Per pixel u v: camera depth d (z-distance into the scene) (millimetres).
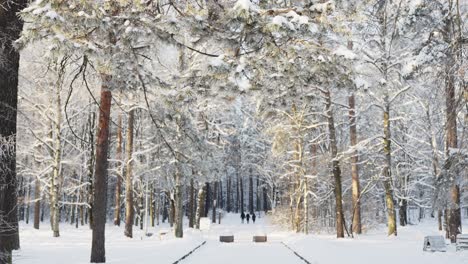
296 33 8773
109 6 9266
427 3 12453
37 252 17328
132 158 30141
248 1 8227
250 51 9555
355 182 31141
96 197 15359
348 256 16625
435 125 29312
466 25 11180
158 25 9133
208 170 28328
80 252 17891
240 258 19016
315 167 39531
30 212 72750
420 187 49594
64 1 8531
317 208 44094
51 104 29047
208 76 10070
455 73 10047
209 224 42781
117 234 32438
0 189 8797
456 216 20859
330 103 28312
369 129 40156
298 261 17719
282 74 9984
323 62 9664
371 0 10820
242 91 10242
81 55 10055
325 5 9172
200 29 9367
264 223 62906
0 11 9086
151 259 16250
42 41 9211
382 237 27859
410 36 17344
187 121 16500
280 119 33969
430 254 16094
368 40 25172
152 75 11398
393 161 42688
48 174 34219
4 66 9016
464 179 11039
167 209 71000
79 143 38250
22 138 30172
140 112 31984
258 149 66188
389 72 27125
